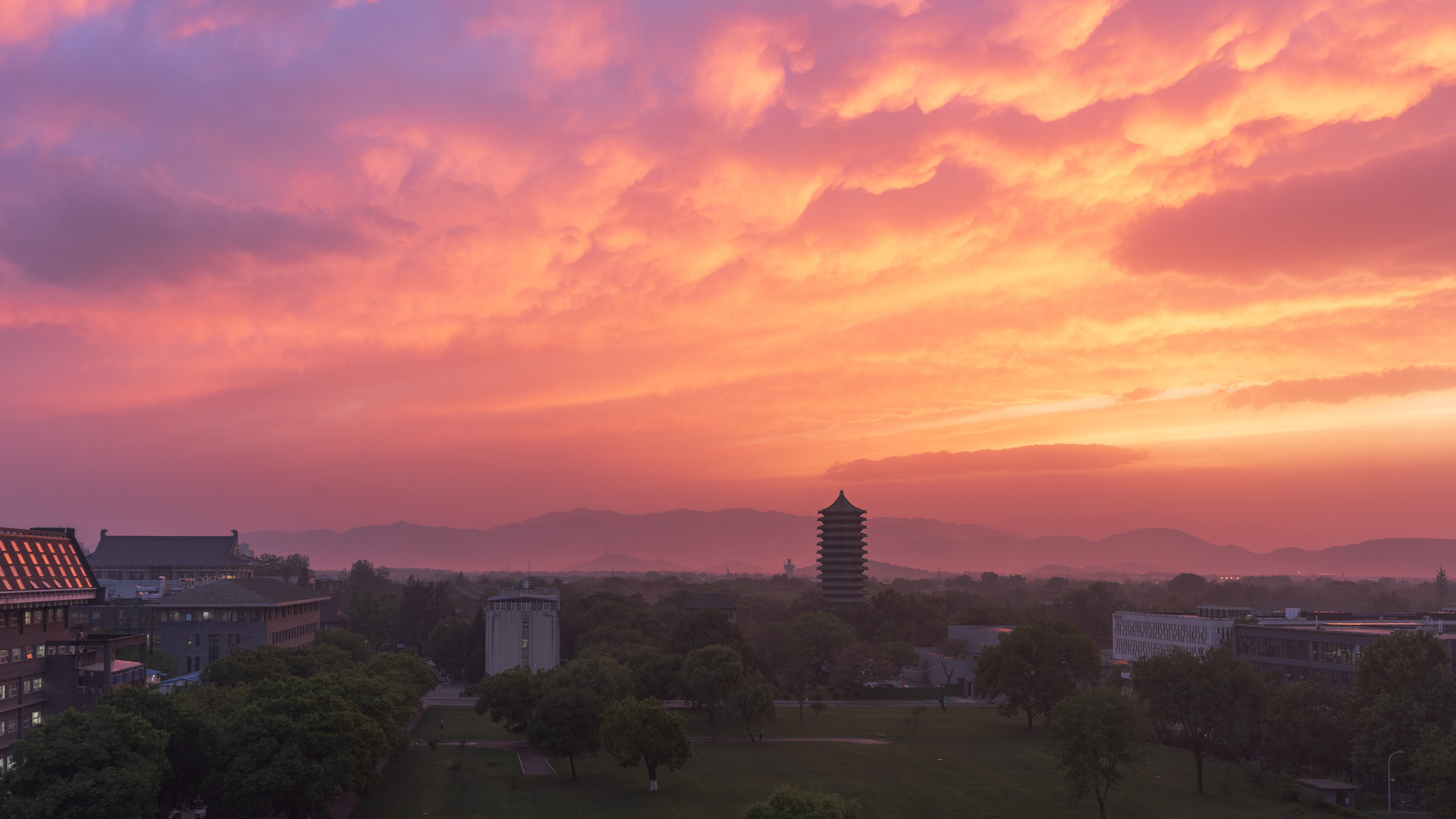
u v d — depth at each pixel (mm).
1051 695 166875
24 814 76938
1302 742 122312
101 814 78500
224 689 121250
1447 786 96062
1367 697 120500
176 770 96062
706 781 128500
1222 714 128875
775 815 74875
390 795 117625
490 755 145375
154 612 194750
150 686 112125
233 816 99438
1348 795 115750
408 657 174625
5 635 112750
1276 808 116375
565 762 140500
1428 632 125188
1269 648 169750
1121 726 109438
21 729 114812
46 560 121750
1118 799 120062
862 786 126000
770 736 167125
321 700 100562
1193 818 111625
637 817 108688
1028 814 113250
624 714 123125
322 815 97125
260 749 93375
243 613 195875
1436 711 112875
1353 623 179625
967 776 132500
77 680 122000
